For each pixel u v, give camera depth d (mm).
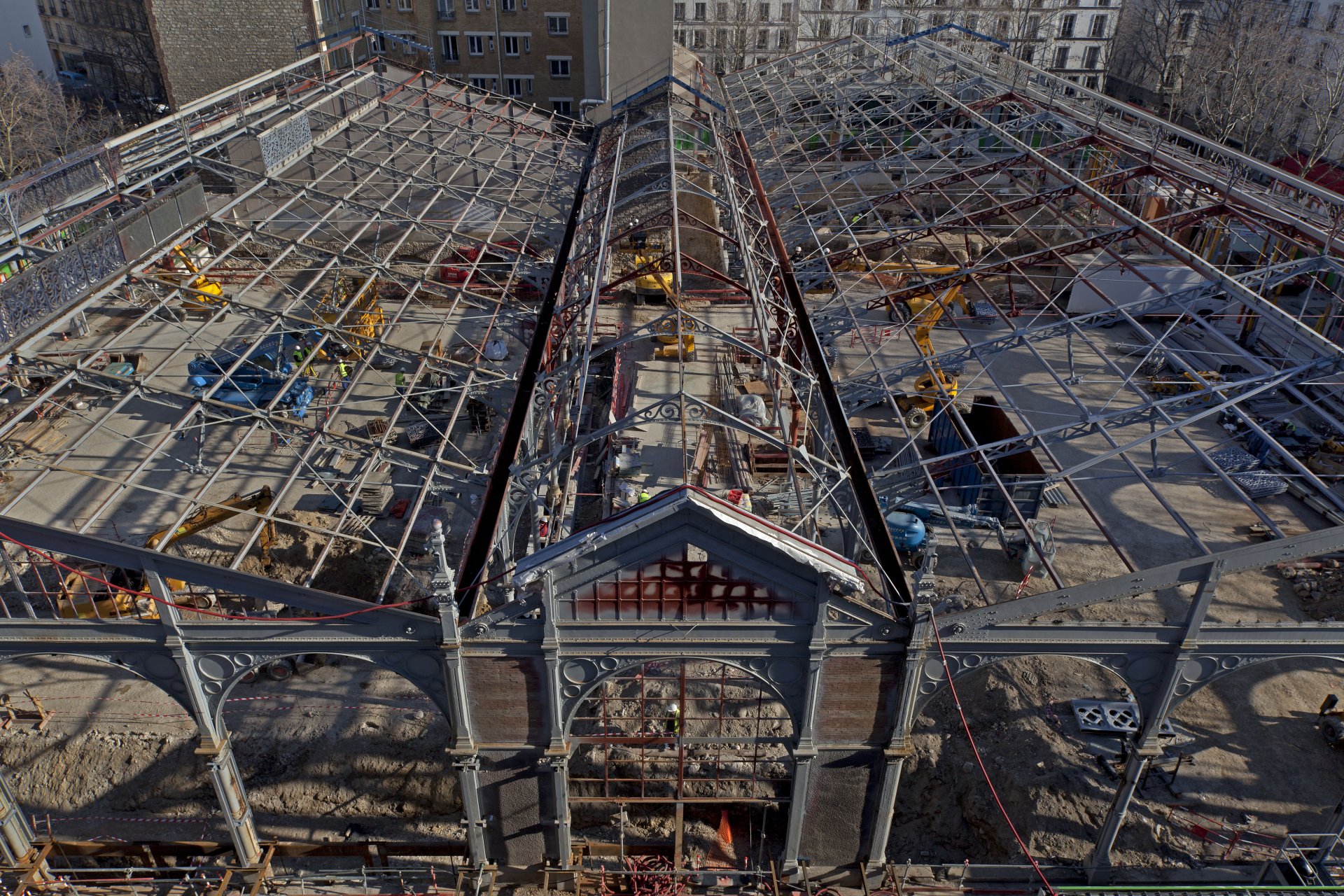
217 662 15344
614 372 32312
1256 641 15070
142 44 67938
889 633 14719
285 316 24234
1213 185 29688
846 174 39719
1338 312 33656
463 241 39469
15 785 18812
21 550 22906
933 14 77000
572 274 29281
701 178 38594
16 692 20547
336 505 25875
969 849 18344
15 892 16328
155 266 26859
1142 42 76500
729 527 13695
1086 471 29172
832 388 22156
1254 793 18375
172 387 31812
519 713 15555
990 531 25844
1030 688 20594
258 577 14812
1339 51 59812
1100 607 22812
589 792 18688
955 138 40219
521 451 22000
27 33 82875
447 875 17422
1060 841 17469
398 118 41250
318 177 38875
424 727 19688
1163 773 18750
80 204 27359
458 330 36875
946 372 34625
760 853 17469
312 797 18703
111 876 17453
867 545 17172
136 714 20000
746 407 26938
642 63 49281
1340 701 20516
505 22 69688
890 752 15672
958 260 31812
